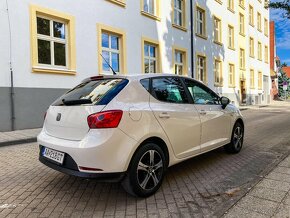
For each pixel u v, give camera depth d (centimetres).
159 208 380
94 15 1298
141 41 1569
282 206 369
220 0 2500
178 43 1892
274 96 4544
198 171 533
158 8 1706
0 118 985
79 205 394
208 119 542
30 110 1064
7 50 1000
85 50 1259
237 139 666
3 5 988
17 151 738
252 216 346
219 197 412
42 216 363
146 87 443
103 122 372
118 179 380
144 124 408
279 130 1054
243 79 2986
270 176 473
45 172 543
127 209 379
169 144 450
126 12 1470
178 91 501
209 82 2297
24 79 1045
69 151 382
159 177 432
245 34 3059
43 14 1112
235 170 537
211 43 2338
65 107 420
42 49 1123
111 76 454
